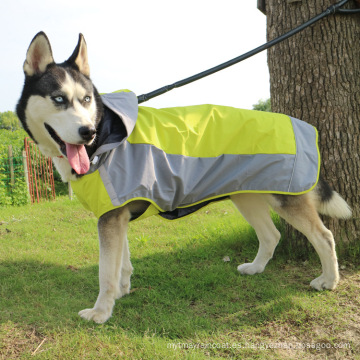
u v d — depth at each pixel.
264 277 1.30
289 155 1.12
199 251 1.54
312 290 1.20
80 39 1.05
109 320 1.05
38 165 3.45
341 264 1.34
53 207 2.67
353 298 1.14
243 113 1.16
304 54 1.37
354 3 1.34
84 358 0.88
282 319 1.05
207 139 1.12
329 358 0.92
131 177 1.03
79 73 1.02
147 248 1.67
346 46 1.34
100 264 1.05
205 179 1.12
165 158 1.06
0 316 1.04
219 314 1.10
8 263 1.42
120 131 1.04
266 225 1.34
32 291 1.20
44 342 0.94
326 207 1.20
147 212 1.10
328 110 1.36
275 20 1.43
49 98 0.98
